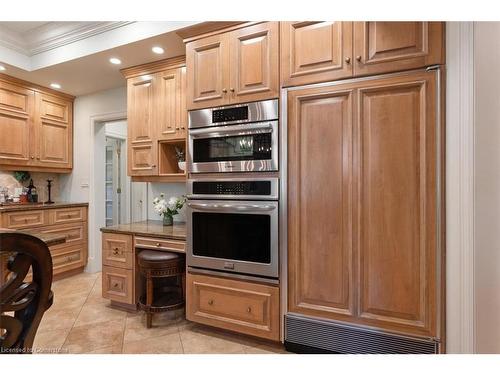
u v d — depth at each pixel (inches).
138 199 197.6
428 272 62.4
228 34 83.7
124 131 196.4
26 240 26.7
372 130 66.9
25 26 107.7
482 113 60.1
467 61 59.6
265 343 82.7
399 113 64.6
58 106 146.9
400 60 64.2
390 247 65.6
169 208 116.7
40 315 30.0
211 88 86.0
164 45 98.4
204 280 85.8
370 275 67.3
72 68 117.6
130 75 116.5
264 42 78.9
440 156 61.2
